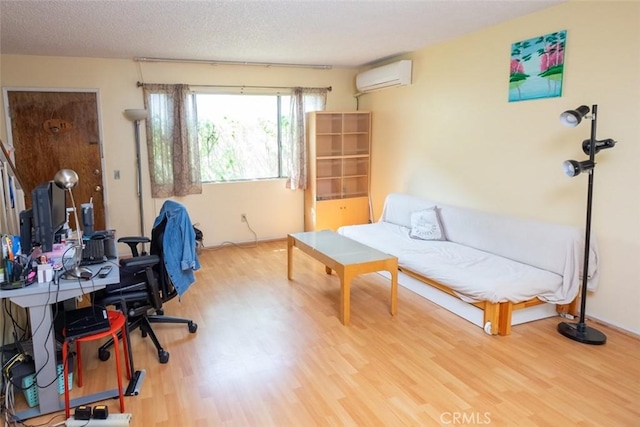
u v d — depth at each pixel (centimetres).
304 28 375
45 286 211
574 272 320
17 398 235
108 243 282
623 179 300
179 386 247
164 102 507
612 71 300
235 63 535
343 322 327
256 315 347
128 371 254
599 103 310
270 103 573
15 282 209
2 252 223
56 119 474
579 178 328
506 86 383
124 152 505
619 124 299
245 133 565
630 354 277
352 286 412
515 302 302
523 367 263
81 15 320
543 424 211
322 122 582
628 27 288
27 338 284
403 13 338
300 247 404
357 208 607
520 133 374
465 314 334
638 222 294
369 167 606
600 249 319
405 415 219
